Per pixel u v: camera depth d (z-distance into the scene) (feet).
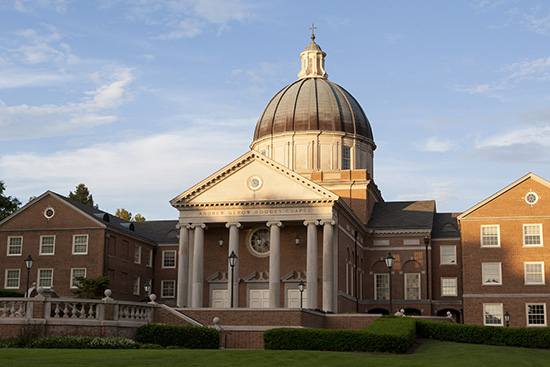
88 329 121.39
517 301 214.07
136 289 252.83
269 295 208.95
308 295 204.13
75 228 234.38
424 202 269.64
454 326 141.49
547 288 212.84
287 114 266.16
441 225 257.75
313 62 287.28
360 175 251.80
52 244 235.81
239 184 214.90
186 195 216.95
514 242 217.15
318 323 155.63
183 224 216.95
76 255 232.94
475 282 217.77
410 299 244.63
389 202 272.72
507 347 132.57
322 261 215.10
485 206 220.84
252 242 224.74
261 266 221.87
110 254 235.81
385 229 249.14
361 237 247.09
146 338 126.52
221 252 226.17
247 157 214.07
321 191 208.13
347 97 274.36
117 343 116.57
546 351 128.36
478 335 139.13
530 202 218.18
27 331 116.26
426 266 245.45
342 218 221.25
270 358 99.35
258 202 211.00
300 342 120.16
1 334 118.01
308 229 207.72
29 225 238.89
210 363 93.50
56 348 111.86
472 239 220.23
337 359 100.32
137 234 256.93
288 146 263.70
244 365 92.48
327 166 260.83
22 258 237.25
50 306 120.78
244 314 143.54
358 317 157.99
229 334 141.79
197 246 214.90
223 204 213.87
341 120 265.13
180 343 125.70
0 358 90.07
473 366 96.89
